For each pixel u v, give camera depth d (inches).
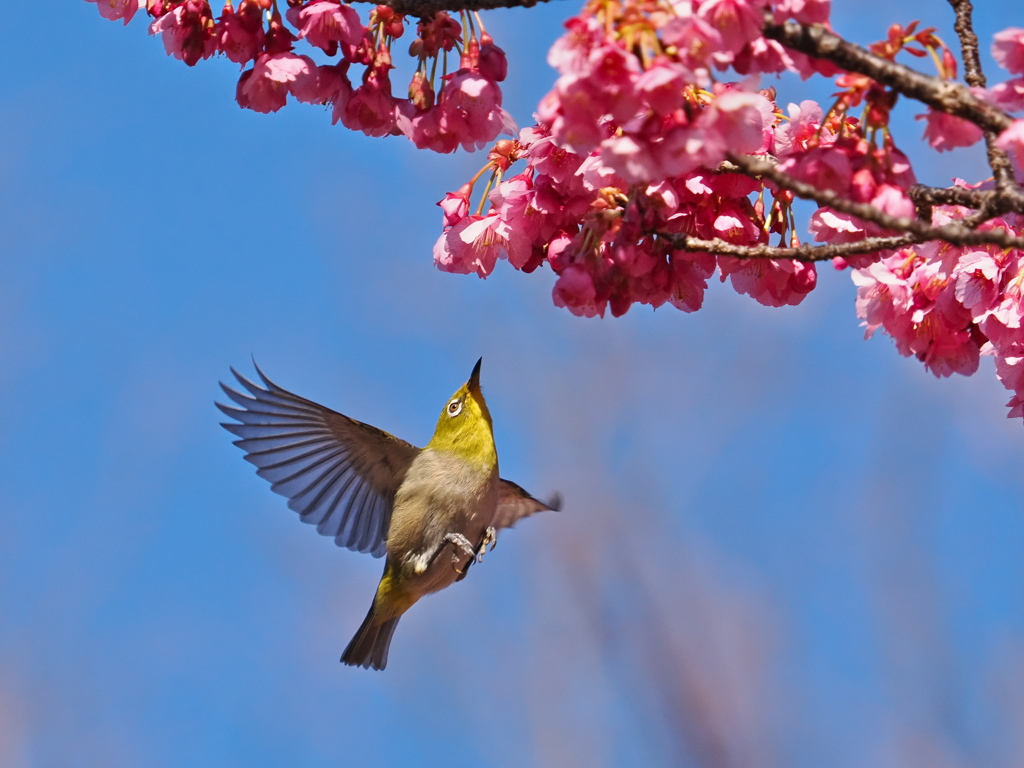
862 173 228.7
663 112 209.5
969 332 319.9
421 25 309.6
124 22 337.7
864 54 221.8
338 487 477.1
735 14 219.0
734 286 308.3
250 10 311.0
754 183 285.3
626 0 209.8
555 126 221.8
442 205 331.9
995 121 219.5
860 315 322.0
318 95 312.7
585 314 283.7
